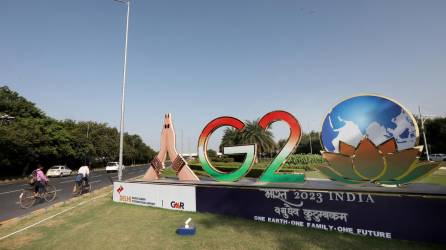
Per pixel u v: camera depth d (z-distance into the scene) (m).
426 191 6.26
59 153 39.75
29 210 10.84
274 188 7.98
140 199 11.22
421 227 5.86
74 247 6.08
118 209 10.23
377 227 6.33
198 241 6.26
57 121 43.97
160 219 8.52
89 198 13.30
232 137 45.12
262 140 42.31
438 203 5.74
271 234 6.68
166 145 14.30
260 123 11.29
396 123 8.55
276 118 10.93
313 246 5.75
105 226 7.77
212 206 9.20
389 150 8.38
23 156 32.00
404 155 8.10
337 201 6.91
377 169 8.49
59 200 13.28
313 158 34.78
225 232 6.93
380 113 8.82
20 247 6.14
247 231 6.98
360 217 6.57
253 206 8.30
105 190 16.36
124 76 15.55
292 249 5.59
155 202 10.68
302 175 10.51
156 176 14.62
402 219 6.08
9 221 8.45
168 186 10.36
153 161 14.79
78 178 15.09
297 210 7.50
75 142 45.41
